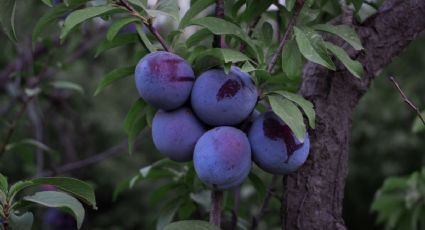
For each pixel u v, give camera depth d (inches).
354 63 38.6
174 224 38.4
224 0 40.8
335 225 40.4
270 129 37.7
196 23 37.9
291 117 36.8
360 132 169.8
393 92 167.9
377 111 167.2
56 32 59.2
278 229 67.9
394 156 174.2
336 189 40.7
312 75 41.5
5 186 38.2
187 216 47.8
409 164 174.2
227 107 37.2
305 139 38.1
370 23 42.0
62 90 82.8
